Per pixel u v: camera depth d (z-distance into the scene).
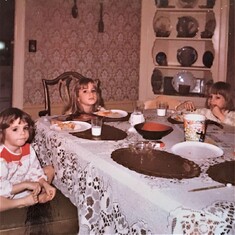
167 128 1.86
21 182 1.68
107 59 4.20
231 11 4.00
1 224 1.53
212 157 1.50
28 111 3.91
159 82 4.20
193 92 4.17
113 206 1.34
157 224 1.09
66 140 1.77
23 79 3.84
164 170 1.32
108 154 1.53
